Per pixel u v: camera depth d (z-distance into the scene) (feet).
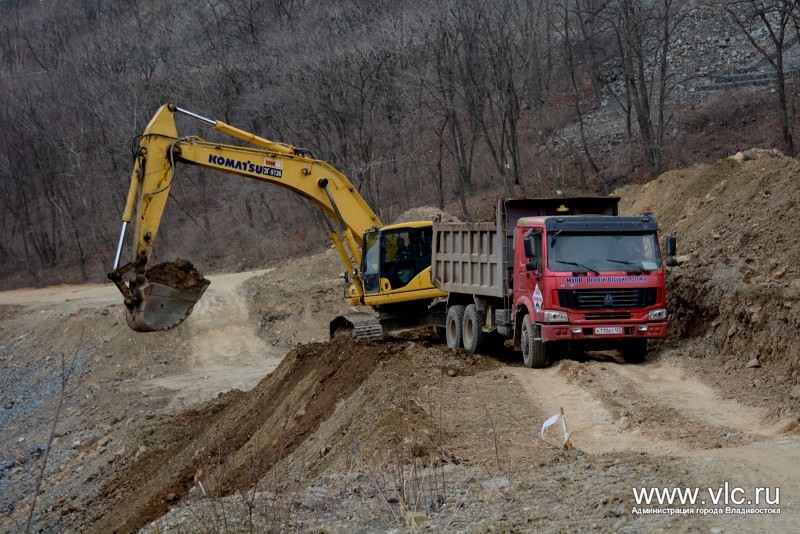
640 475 27.76
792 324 42.37
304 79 157.58
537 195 138.62
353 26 175.73
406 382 44.73
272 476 38.19
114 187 205.05
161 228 196.24
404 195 165.78
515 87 156.15
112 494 55.57
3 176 216.13
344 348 57.41
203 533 27.66
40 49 258.78
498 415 39.19
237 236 180.04
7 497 63.16
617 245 49.49
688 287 55.26
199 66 192.54
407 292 68.13
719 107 142.82
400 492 28.86
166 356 93.25
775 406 36.83
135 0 244.63
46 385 94.07
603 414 38.83
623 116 155.22
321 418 48.65
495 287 55.52
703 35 165.27
